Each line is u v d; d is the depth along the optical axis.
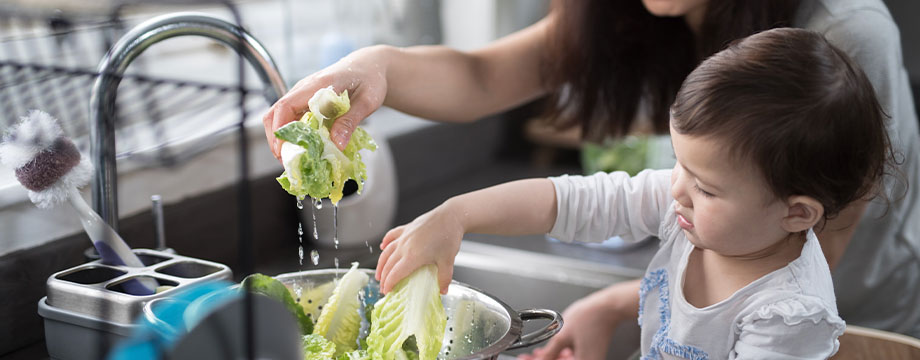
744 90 0.64
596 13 1.04
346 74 0.74
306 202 1.32
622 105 1.10
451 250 0.74
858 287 1.04
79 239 0.80
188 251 1.08
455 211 0.76
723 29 0.92
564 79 1.10
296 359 0.43
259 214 1.28
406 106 0.93
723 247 0.69
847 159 0.65
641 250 1.53
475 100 1.04
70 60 0.90
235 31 0.77
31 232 0.77
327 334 0.72
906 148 0.95
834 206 0.67
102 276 0.75
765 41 0.67
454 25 2.09
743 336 0.71
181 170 1.12
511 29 2.14
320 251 1.33
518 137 2.21
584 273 1.39
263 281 0.66
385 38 1.89
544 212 0.83
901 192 0.94
